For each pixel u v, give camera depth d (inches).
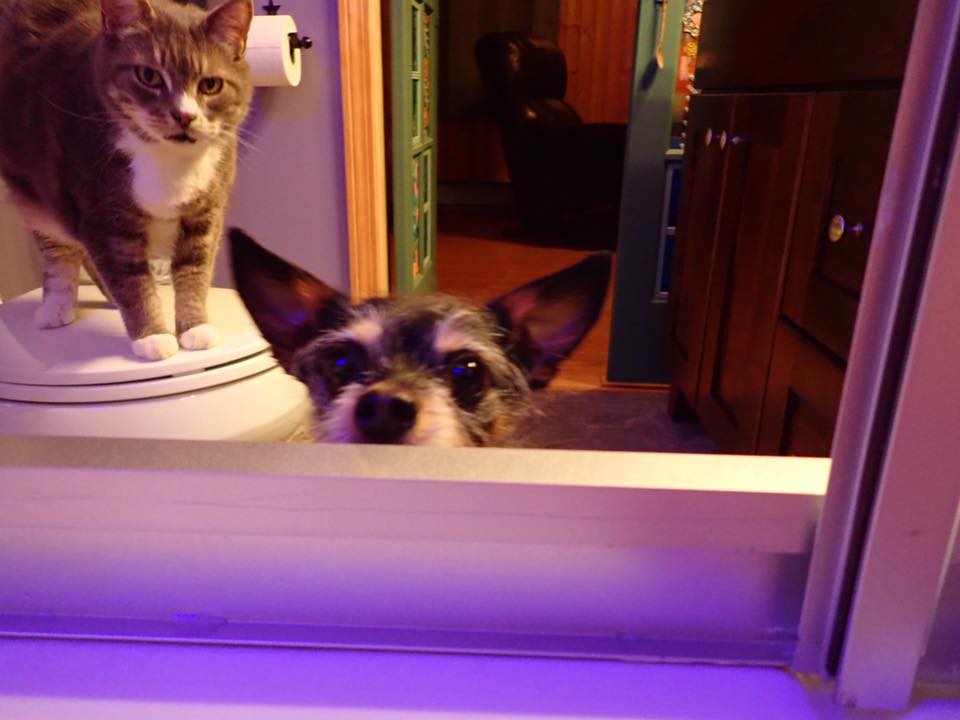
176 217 43.8
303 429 37.3
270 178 72.3
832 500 16.4
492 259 156.6
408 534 17.5
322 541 17.7
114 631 18.2
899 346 14.5
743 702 17.1
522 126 179.9
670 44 79.9
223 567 18.1
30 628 18.2
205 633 18.1
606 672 17.6
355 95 69.1
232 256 33.1
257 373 43.0
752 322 51.1
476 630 18.4
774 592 17.9
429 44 102.7
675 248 76.9
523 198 187.9
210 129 43.6
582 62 213.3
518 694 17.1
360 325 32.0
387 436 28.2
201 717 16.4
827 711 17.0
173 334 43.8
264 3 66.9
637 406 82.3
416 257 95.5
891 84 33.5
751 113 53.1
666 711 16.8
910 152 13.6
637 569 17.8
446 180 233.6
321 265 74.9
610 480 17.1
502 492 17.0
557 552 17.7
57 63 43.4
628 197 83.3
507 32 187.2
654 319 85.5
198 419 40.6
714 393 60.4
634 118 81.4
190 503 17.3
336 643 18.0
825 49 40.8
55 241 45.1
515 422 33.3
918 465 15.0
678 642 18.2
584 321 33.6
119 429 39.1
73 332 44.3
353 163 71.1
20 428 38.5
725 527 17.2
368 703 16.8
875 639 16.5
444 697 16.9
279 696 16.9
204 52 43.5
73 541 17.9
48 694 16.8
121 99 41.0
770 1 49.7
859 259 35.8
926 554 15.7
